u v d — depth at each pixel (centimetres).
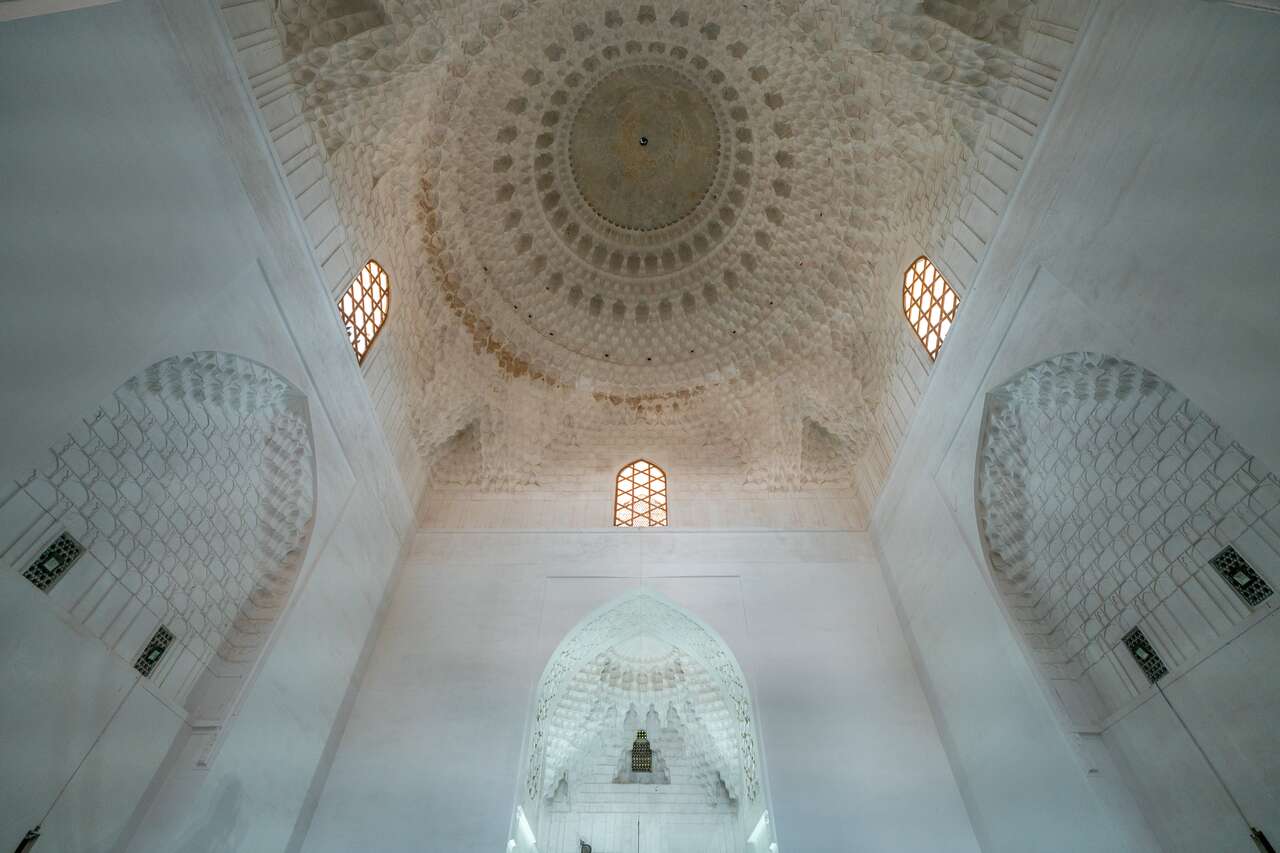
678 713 1310
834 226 1065
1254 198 438
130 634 597
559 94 1146
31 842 481
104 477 545
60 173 429
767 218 1178
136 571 597
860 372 1084
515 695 917
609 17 1073
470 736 870
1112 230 559
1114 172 556
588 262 1286
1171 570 612
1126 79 543
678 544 1112
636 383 1277
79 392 447
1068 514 711
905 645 974
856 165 977
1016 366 701
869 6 791
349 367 836
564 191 1240
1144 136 524
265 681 704
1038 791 689
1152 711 624
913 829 792
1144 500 626
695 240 1291
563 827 1239
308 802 775
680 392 1281
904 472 979
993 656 767
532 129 1143
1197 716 580
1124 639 667
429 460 1165
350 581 886
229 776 643
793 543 1110
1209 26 469
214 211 575
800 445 1189
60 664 518
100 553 557
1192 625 594
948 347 824
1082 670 712
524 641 981
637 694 1295
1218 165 463
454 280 1100
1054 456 711
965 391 796
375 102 779
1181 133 491
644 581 1057
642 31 1105
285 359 695
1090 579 697
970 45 696
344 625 870
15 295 403
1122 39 546
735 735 1209
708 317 1277
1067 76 606
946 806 809
